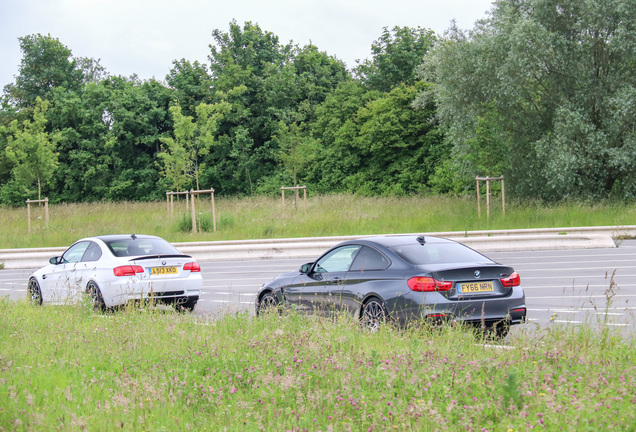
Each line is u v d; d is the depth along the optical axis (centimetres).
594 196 8788
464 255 2400
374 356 1664
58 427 1287
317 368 1608
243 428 1262
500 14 9538
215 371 1675
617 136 8944
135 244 3419
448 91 9600
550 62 8794
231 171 17912
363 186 15162
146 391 1489
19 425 1305
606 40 8738
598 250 5903
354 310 2394
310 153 12094
